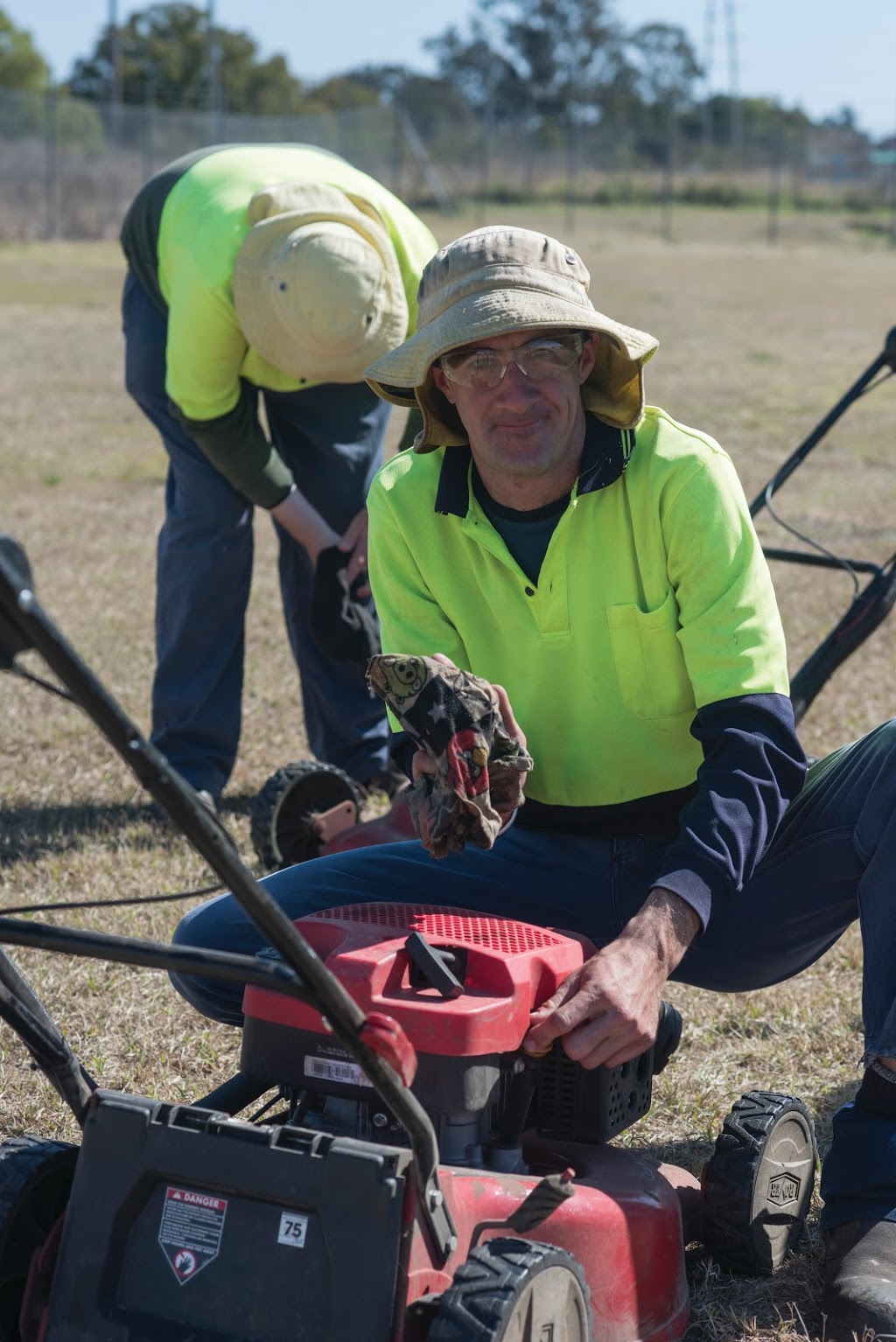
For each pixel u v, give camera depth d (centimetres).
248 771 562
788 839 279
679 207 5581
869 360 1938
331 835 458
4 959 219
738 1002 385
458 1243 214
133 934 415
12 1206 224
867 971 260
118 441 1330
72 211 3797
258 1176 205
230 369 464
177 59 7006
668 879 247
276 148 500
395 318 463
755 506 432
